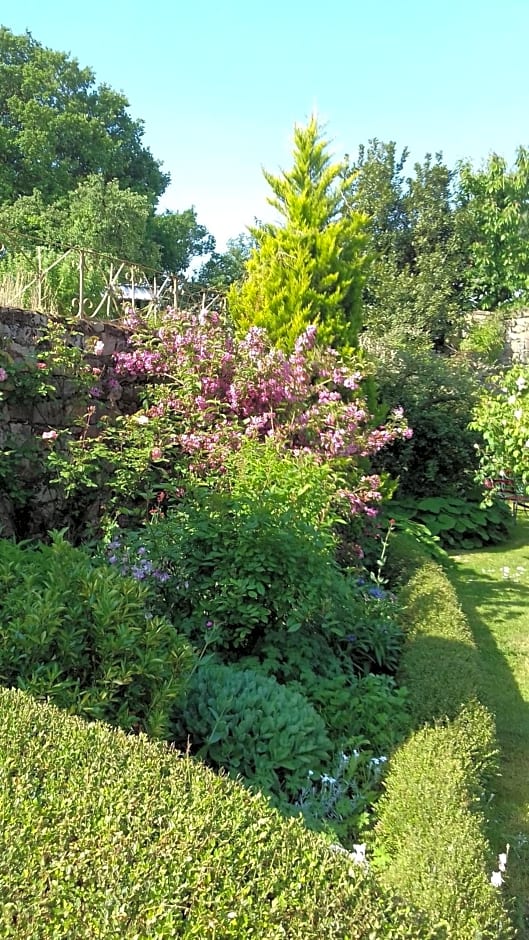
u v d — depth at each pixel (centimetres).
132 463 482
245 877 138
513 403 631
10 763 161
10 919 118
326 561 356
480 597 586
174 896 129
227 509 353
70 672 230
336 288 627
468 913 179
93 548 456
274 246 643
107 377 549
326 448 521
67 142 2031
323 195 654
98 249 1655
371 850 231
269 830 153
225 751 258
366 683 333
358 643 373
